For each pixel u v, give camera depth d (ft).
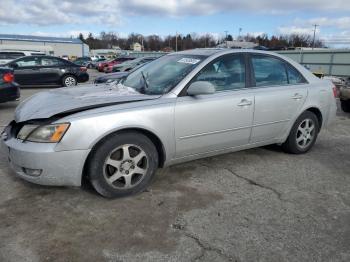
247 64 13.67
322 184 12.52
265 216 10.07
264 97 13.64
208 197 11.20
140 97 11.45
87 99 11.35
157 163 11.57
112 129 10.26
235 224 9.58
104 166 10.46
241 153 15.76
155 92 12.01
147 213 10.07
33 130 10.09
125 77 15.08
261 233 9.17
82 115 10.11
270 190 11.87
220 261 8.00
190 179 12.64
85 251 8.26
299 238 8.98
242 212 10.27
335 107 16.74
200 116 11.96
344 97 27.68
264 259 8.11
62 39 247.29
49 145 9.84
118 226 9.36
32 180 10.25
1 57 68.85
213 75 12.65
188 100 11.76
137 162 11.05
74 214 9.93
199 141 12.26
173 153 11.84
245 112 13.11
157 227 9.34
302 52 82.38
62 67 47.06
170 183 12.23
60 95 12.39
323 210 10.53
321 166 14.39
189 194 11.39
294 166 14.28
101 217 9.80
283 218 9.98
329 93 16.16
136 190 11.18
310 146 16.12
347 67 73.00
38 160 9.84
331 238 9.02
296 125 15.15
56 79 46.85
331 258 8.20
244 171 13.56
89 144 10.03
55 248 8.35
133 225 9.42
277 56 14.84
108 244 8.55
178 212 10.18
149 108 10.96
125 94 11.96
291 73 15.15
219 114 12.40
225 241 8.77
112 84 14.47
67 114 10.25
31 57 45.44
